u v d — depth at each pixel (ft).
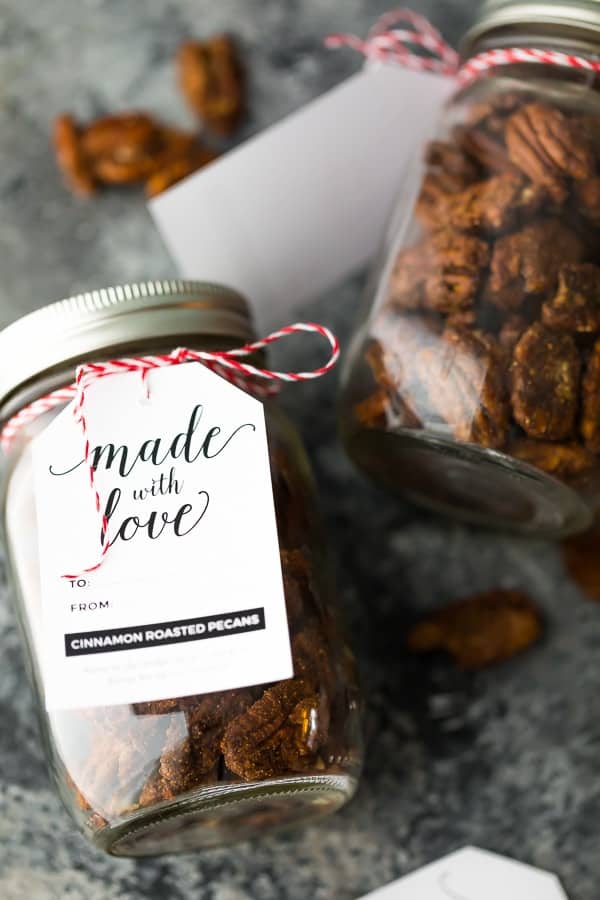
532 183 1.09
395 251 1.18
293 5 1.40
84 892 1.22
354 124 1.29
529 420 1.07
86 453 1.05
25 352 1.08
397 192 1.28
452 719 1.28
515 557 1.33
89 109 1.38
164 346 1.09
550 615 1.32
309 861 1.24
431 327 1.11
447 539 1.34
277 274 1.32
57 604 1.03
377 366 1.14
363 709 1.14
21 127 1.37
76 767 1.04
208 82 1.36
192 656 1.01
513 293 1.08
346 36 1.40
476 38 1.18
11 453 1.10
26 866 1.23
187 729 1.00
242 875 1.23
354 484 1.35
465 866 1.24
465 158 1.14
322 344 1.36
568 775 1.27
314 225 1.31
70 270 1.35
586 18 1.10
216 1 1.39
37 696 1.10
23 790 1.25
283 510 1.08
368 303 1.21
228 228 1.28
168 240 1.28
